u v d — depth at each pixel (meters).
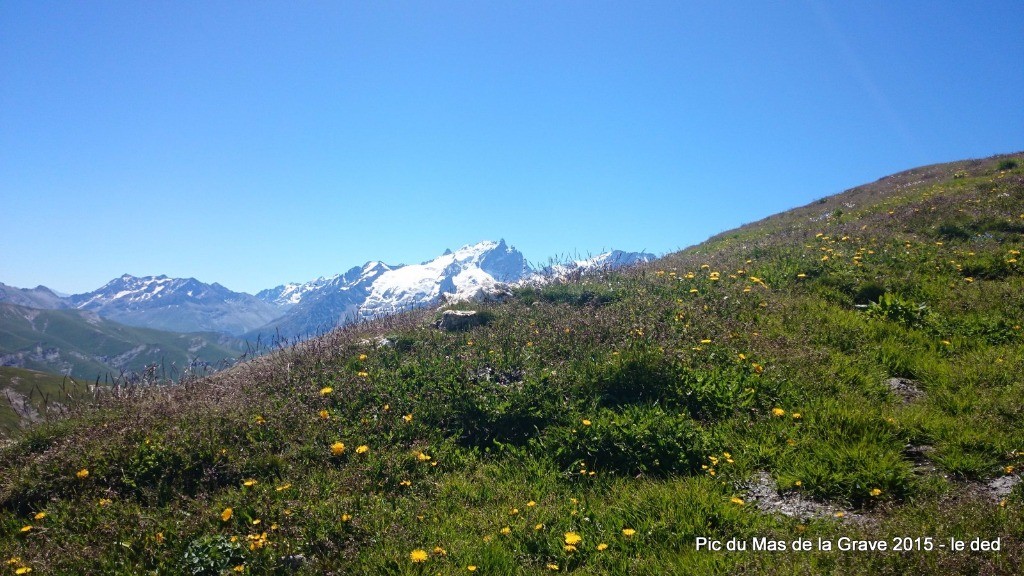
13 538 6.52
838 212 23.64
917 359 9.02
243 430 8.20
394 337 11.76
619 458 7.08
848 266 13.11
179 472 7.45
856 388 8.16
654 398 8.35
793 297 11.88
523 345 10.66
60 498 7.25
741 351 9.38
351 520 6.07
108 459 7.71
